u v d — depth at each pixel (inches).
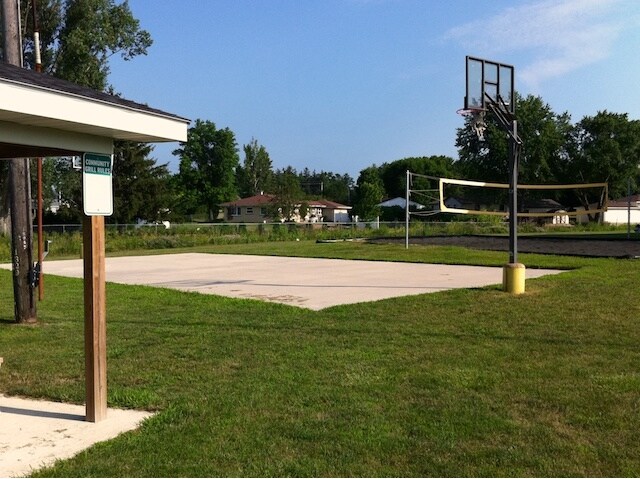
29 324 372.2
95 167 194.4
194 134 3159.5
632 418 187.0
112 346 295.9
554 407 198.5
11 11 379.9
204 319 370.9
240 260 891.4
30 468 155.9
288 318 368.5
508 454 160.9
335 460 158.4
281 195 2411.4
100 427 187.5
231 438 174.2
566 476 148.3
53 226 1427.2
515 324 338.3
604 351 273.9
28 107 154.6
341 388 221.3
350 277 612.4
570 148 2819.9
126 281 613.6
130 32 1632.6
